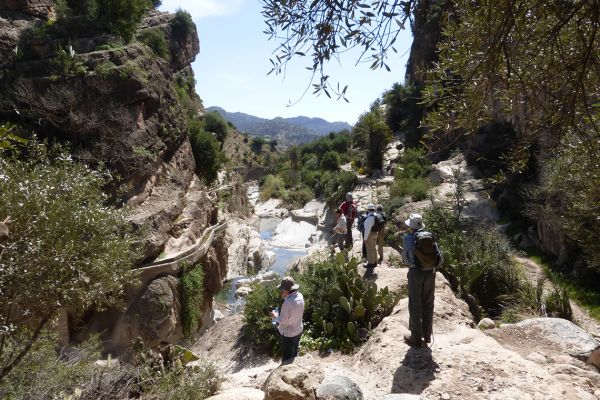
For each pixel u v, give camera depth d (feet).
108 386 18.74
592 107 11.35
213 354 28.86
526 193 55.52
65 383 19.17
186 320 52.90
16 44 61.11
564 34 10.11
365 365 19.48
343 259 30.22
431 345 18.97
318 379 17.95
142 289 48.57
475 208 71.41
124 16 73.36
